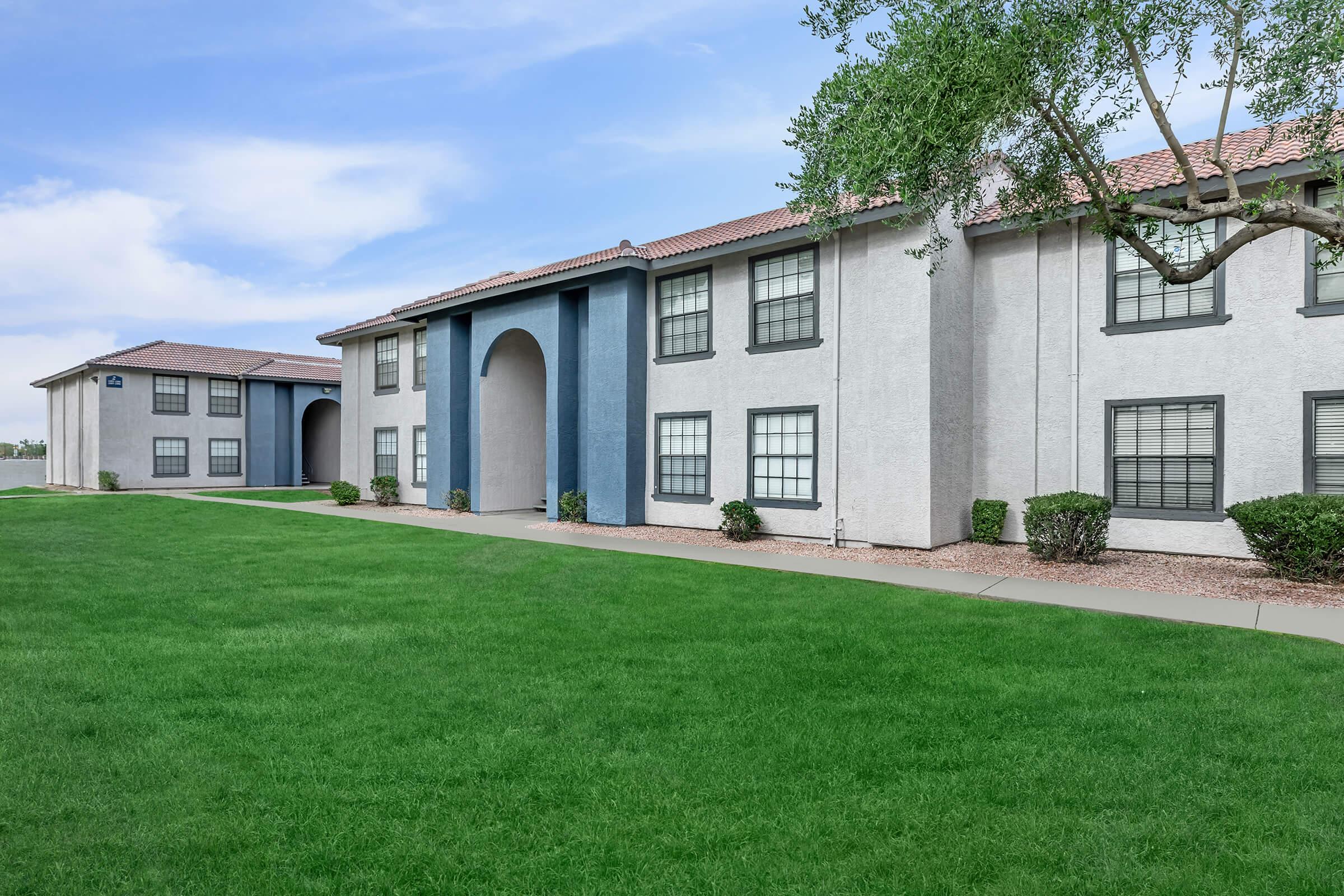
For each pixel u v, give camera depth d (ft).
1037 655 21.02
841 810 12.23
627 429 53.67
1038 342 42.24
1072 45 23.95
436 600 28.32
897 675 19.21
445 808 12.26
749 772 13.56
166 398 103.71
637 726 15.70
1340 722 15.69
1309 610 26.55
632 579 32.91
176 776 13.37
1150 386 38.55
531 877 10.37
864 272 44.09
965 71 23.29
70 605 27.07
